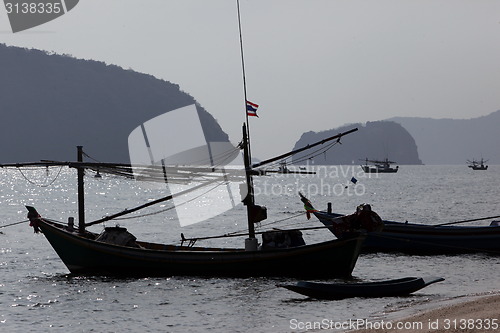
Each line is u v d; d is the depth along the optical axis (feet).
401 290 113.91
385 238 182.29
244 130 143.13
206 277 139.85
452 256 177.37
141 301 120.57
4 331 101.35
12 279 148.25
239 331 96.02
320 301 112.57
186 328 100.01
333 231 179.83
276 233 141.28
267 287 129.18
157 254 141.28
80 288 133.90
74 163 153.89
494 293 113.29
